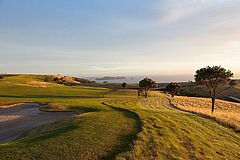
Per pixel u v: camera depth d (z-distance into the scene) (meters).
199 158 16.84
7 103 52.38
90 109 39.88
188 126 27.08
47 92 95.75
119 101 59.28
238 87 127.50
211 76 57.88
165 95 109.75
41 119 35.47
